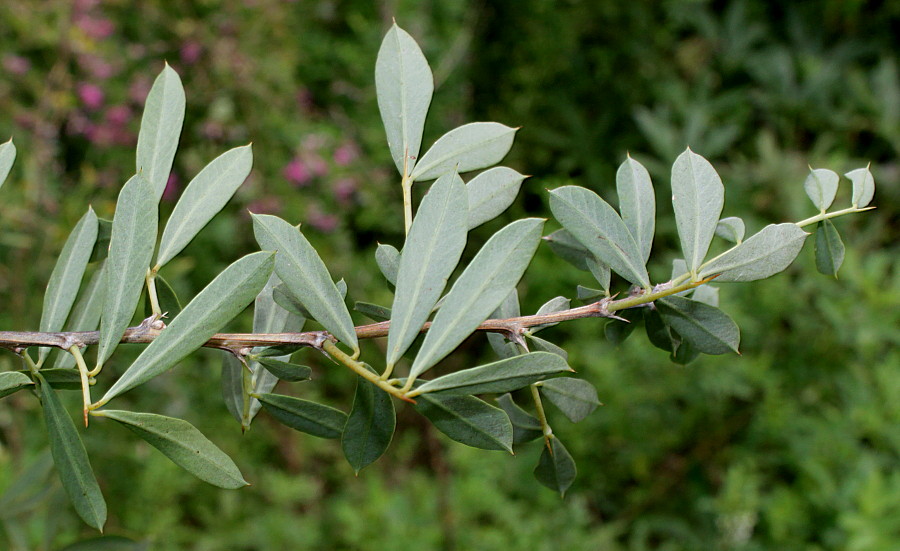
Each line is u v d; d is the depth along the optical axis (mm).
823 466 839
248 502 967
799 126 1301
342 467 1044
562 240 329
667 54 1431
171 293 306
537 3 1411
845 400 871
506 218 1341
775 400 864
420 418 1108
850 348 891
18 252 780
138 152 302
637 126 1398
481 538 861
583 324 965
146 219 286
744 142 1345
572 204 295
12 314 814
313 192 1174
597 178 1319
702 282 291
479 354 1217
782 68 1280
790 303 904
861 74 1314
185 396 924
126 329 289
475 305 276
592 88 1452
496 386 276
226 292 282
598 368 910
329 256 1143
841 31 1392
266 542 876
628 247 295
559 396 319
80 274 311
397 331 278
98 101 1062
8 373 281
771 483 965
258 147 1143
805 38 1365
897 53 1368
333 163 1168
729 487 847
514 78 1461
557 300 309
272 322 316
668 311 302
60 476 280
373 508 851
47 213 834
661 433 931
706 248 293
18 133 930
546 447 318
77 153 1120
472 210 304
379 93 307
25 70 1013
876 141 1263
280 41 1203
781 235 291
